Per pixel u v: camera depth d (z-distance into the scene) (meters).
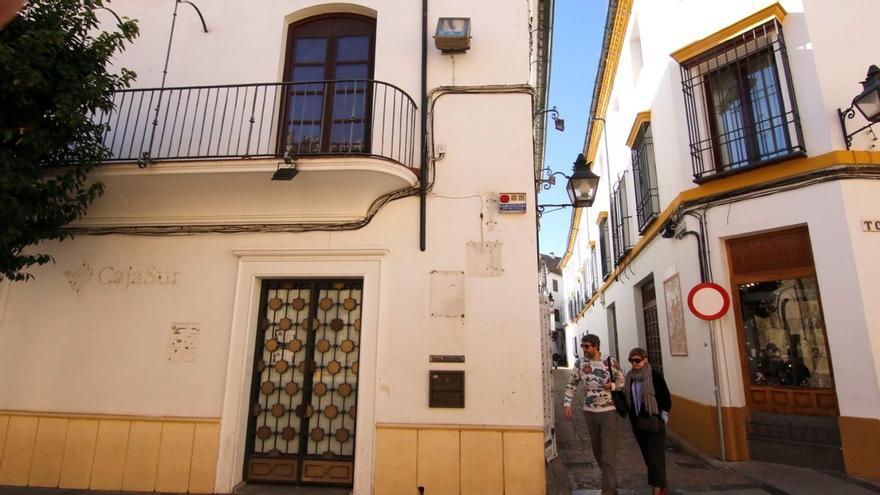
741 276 6.96
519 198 5.79
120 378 5.80
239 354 5.71
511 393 5.34
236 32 6.79
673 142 8.12
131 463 5.56
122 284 6.04
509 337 5.46
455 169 5.94
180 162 5.56
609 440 5.04
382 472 5.27
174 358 5.79
